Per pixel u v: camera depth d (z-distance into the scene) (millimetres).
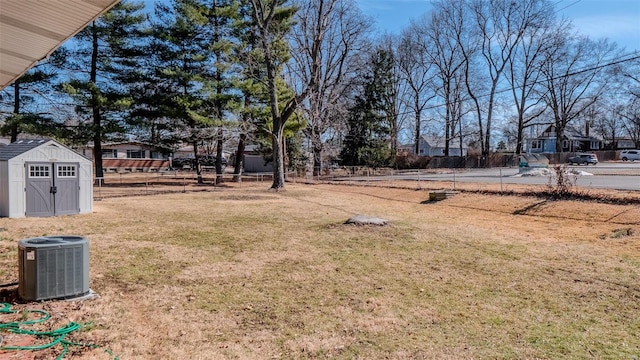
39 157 11477
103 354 3287
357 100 38844
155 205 14758
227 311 4512
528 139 58281
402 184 21547
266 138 26953
